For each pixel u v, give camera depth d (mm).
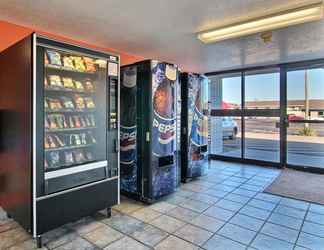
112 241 2260
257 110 5668
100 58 2660
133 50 4121
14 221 2639
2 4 2389
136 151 3336
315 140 5102
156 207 3096
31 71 2072
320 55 4375
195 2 2336
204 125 4547
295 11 2447
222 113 6238
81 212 2449
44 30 3146
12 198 2453
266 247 2174
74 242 2238
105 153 2721
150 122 3174
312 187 3904
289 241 2277
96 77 2719
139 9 2498
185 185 4031
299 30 3047
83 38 3471
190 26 2984
